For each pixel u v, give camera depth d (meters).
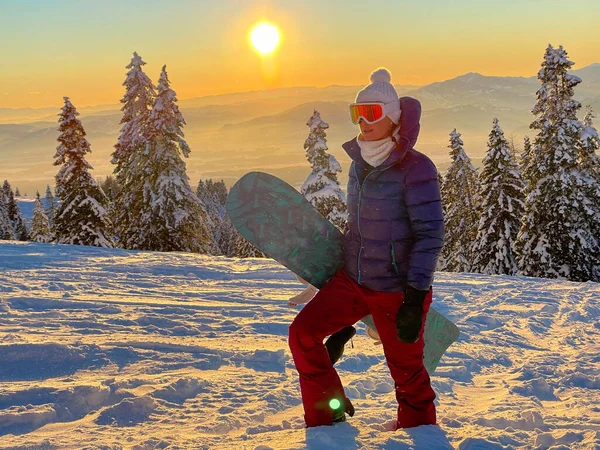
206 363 4.59
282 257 3.01
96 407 3.53
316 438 2.44
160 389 3.76
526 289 8.77
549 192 20.66
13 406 3.41
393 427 2.96
